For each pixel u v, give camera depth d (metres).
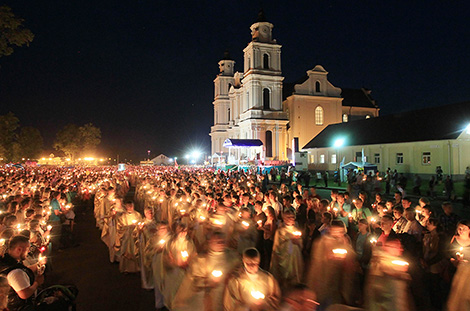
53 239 10.55
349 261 5.11
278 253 6.00
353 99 62.00
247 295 4.16
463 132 28.09
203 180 19.11
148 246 7.29
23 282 4.17
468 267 3.95
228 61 74.06
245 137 56.22
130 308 6.52
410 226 6.81
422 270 5.72
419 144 31.62
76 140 100.75
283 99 58.12
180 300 5.11
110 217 9.44
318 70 56.38
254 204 9.32
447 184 20.23
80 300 6.87
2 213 8.02
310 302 3.40
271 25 56.16
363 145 37.41
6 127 57.59
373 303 4.11
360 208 8.38
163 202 11.59
